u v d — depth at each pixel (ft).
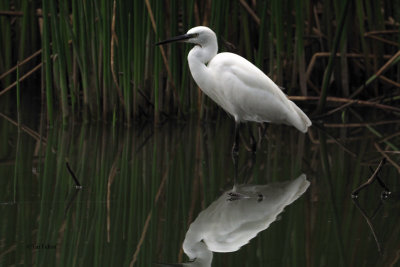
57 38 43.37
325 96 49.47
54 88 53.42
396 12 55.11
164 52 49.08
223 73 37.68
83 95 48.80
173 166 35.68
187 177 33.37
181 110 48.42
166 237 24.08
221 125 48.55
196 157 38.04
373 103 49.78
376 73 52.47
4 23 53.67
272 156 38.45
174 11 44.96
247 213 27.20
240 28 53.21
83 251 22.38
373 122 49.08
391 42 52.70
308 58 57.36
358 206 28.02
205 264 21.42
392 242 23.56
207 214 27.02
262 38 46.24
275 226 25.45
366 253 22.44
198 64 38.27
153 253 22.38
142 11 43.78
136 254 22.22
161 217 26.53
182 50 47.03
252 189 31.09
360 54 54.80
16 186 30.55
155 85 45.88
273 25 47.75
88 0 43.24
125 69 44.68
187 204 28.50
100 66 46.39
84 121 46.96
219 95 38.86
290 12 49.57
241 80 37.65
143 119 48.80
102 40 44.62
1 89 56.13
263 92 37.88
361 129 46.52
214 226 25.44
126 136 43.14
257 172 34.50
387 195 29.68
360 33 53.42
